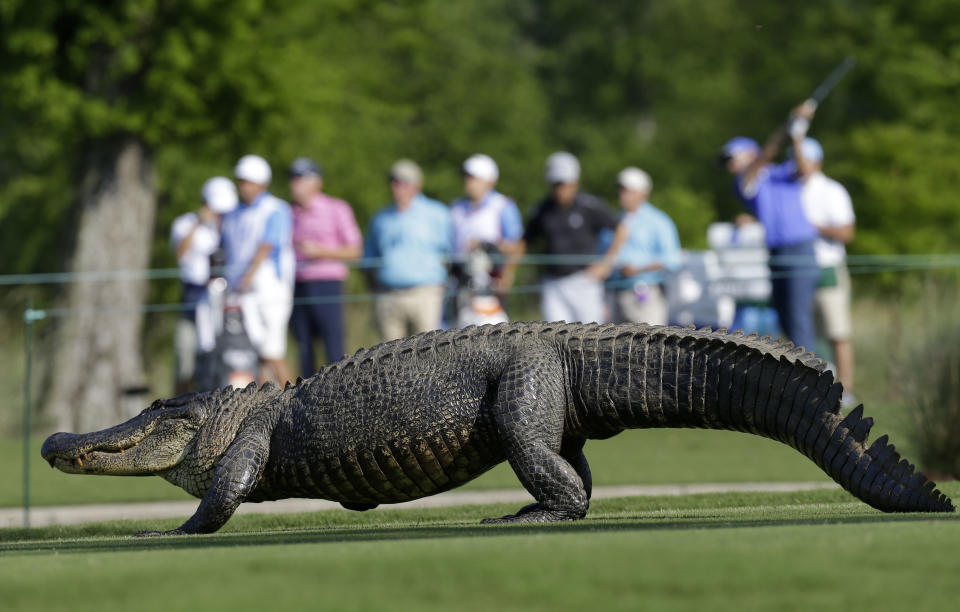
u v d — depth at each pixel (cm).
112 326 6825
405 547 1449
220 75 6781
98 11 6456
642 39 18375
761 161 4866
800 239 4756
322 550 1465
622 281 4794
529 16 19688
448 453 2298
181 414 2505
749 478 3350
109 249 6888
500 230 4775
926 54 11581
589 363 2284
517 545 1410
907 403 3325
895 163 10075
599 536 1515
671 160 17512
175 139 7112
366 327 6556
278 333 4409
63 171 8819
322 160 10031
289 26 7575
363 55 11156
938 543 1345
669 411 2245
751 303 5559
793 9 17975
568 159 4688
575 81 18750
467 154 14638
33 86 6494
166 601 1160
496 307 4659
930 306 3597
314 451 2345
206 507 2350
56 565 1451
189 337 5119
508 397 2248
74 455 2544
